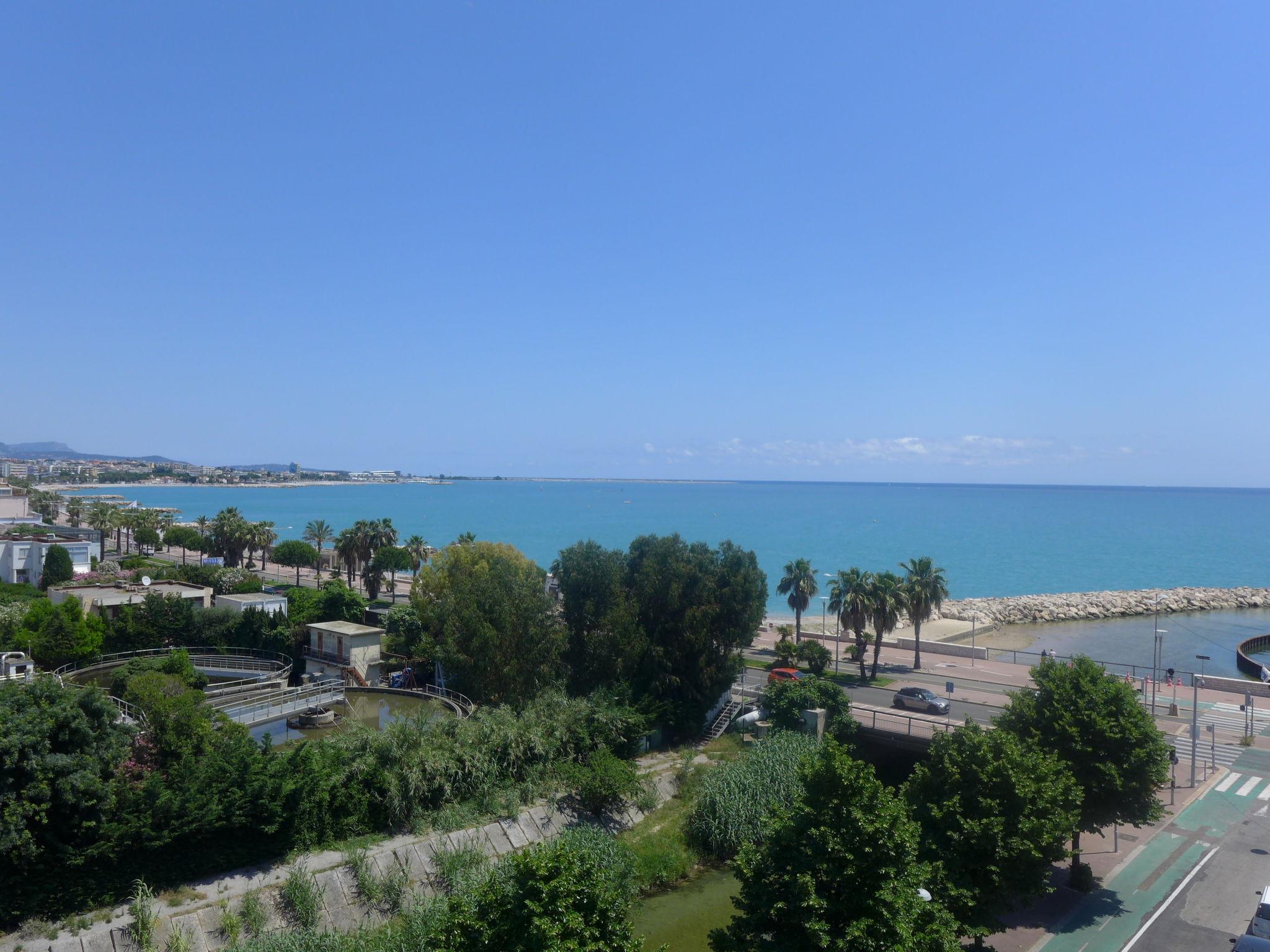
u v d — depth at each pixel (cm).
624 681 5134
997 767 2731
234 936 2689
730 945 2275
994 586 14425
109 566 10119
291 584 11375
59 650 5650
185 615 6350
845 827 2244
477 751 3903
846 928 2108
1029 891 2680
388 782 3497
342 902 2980
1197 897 3259
